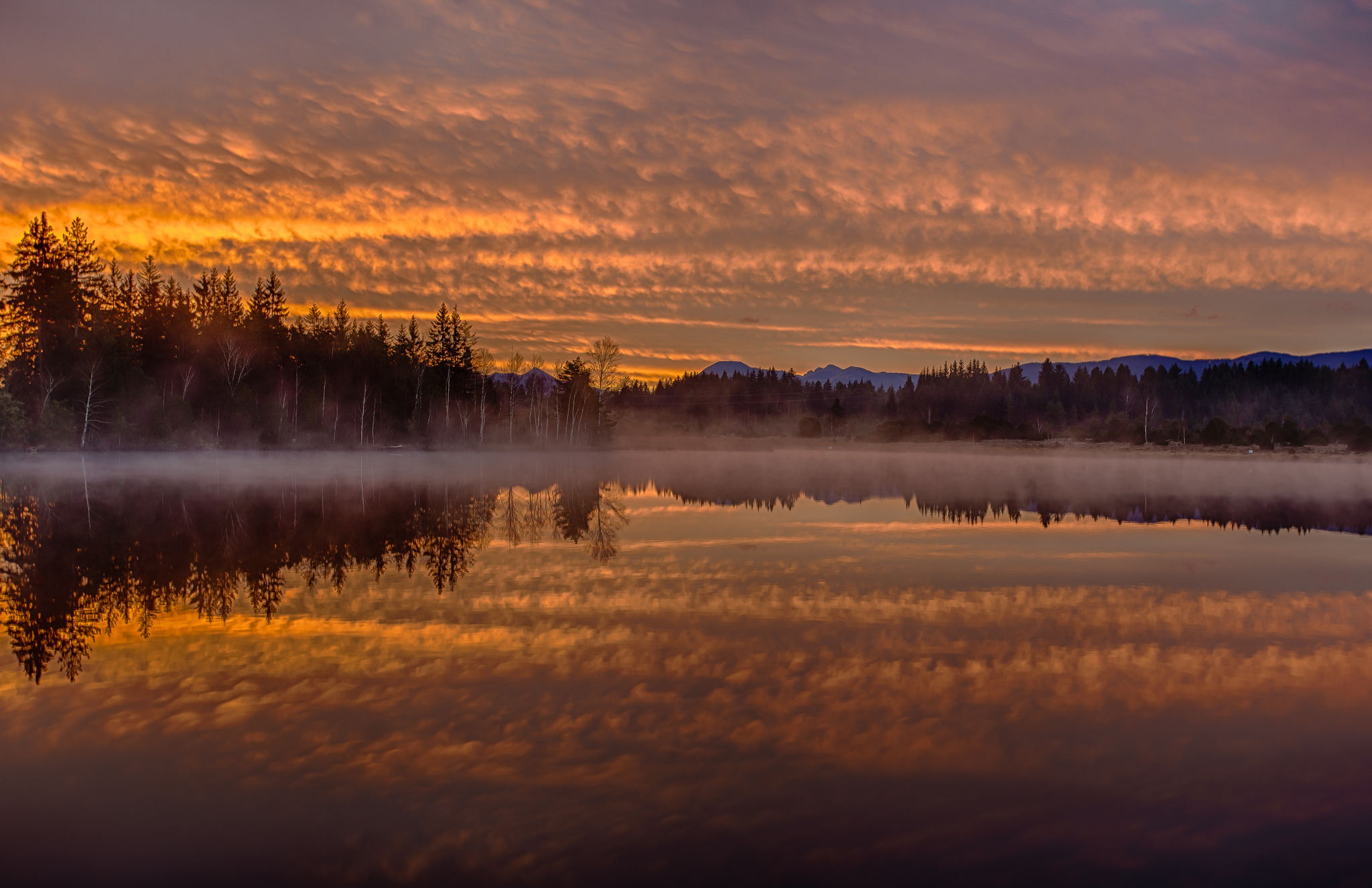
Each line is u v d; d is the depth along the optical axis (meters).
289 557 19.56
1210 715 9.09
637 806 6.89
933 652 11.44
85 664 10.58
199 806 6.84
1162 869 6.09
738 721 8.74
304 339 96.50
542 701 9.27
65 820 6.62
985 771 7.62
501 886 5.79
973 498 38.56
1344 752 8.12
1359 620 13.54
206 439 73.19
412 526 25.83
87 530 24.14
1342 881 5.95
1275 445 95.69
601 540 22.91
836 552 20.70
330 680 9.97
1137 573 17.88
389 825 6.56
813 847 6.31
